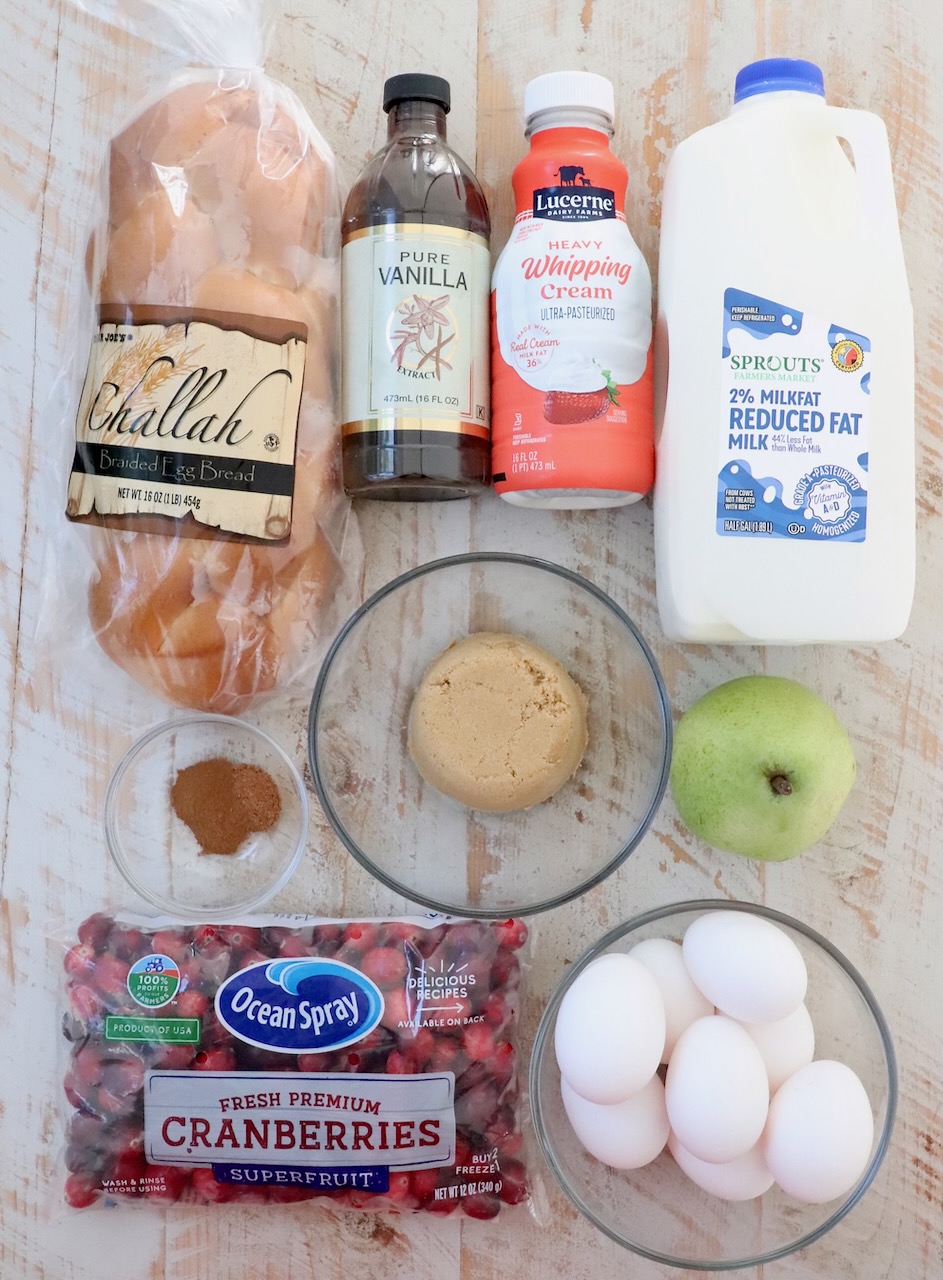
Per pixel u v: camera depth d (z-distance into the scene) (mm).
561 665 673
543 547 678
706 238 584
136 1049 628
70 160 664
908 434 599
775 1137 581
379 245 589
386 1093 621
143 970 631
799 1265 667
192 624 595
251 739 675
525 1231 667
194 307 576
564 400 587
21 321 668
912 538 604
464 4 659
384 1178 626
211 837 663
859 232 585
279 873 672
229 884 672
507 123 663
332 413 629
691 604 599
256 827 666
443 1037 627
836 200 582
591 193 586
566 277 584
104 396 583
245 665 612
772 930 586
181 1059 625
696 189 585
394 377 589
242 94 602
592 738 680
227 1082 624
